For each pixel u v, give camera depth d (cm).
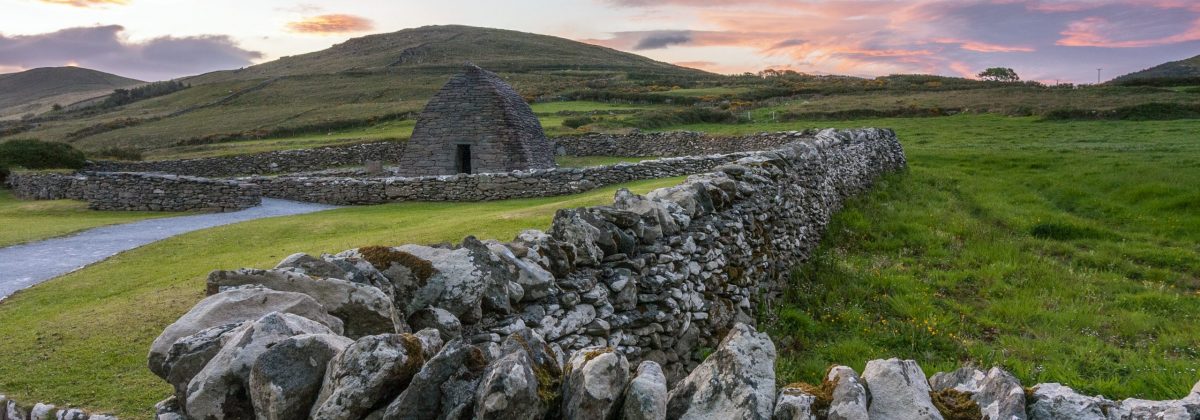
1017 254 1409
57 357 571
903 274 1273
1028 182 2284
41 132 8944
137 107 11788
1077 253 1455
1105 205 1905
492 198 2095
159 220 1964
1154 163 2417
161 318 664
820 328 1008
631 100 7800
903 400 338
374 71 13825
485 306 530
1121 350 919
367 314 442
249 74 16625
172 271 1019
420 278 504
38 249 1428
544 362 351
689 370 772
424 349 348
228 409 337
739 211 1024
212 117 9044
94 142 7506
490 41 19388
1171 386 781
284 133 6531
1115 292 1189
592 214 705
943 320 1018
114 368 548
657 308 729
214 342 365
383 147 4122
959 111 5428
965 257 1392
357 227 1476
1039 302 1109
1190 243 1523
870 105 6009
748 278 996
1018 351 916
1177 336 959
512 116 2673
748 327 372
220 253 1244
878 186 2192
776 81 10675
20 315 804
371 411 314
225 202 2214
